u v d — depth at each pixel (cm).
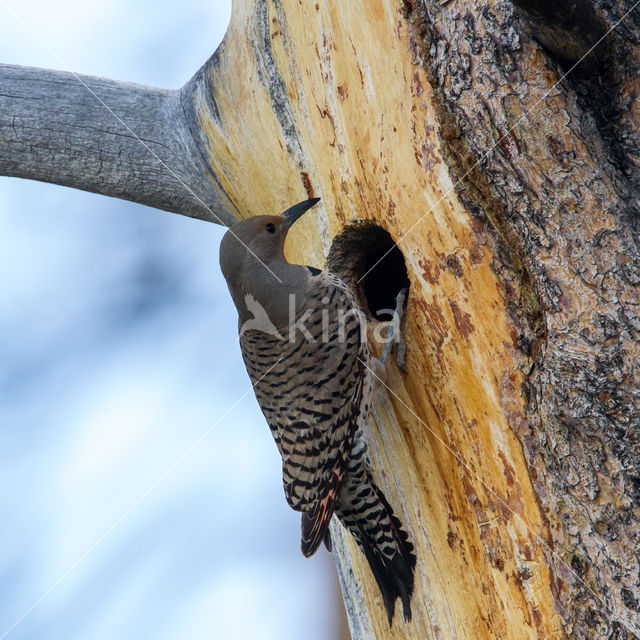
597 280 576
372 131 713
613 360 565
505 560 626
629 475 561
